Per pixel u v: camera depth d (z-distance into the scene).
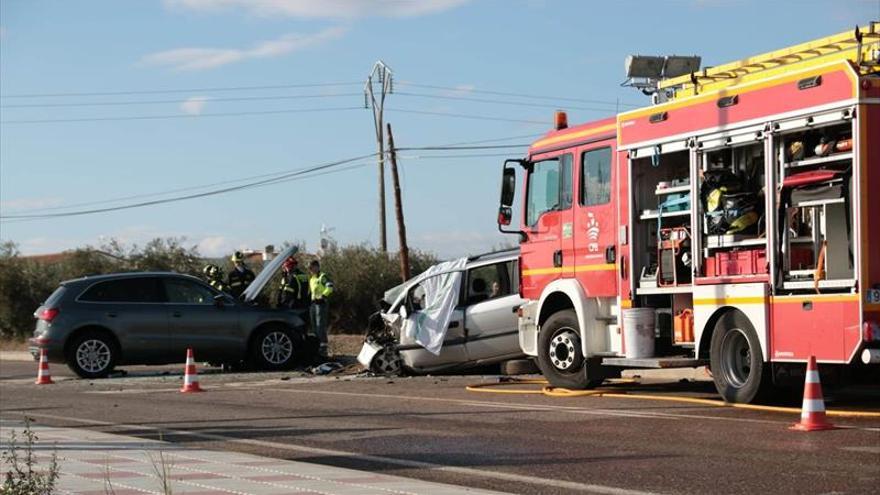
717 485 9.59
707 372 18.33
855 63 13.27
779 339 14.13
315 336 26.34
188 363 20.80
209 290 25.56
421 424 14.40
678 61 17.34
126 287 25.08
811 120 13.65
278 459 11.70
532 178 18.95
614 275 17.03
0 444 13.16
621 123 16.84
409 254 47.53
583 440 12.47
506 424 14.10
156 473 9.97
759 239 14.48
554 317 18.30
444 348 22.02
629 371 21.27
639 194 16.52
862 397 16.38
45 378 23.83
